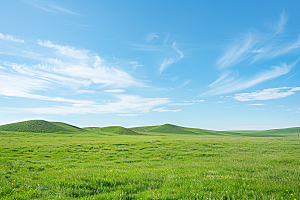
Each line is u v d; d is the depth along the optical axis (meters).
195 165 17.34
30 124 188.25
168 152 31.73
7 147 36.53
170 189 8.95
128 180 10.71
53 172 14.38
